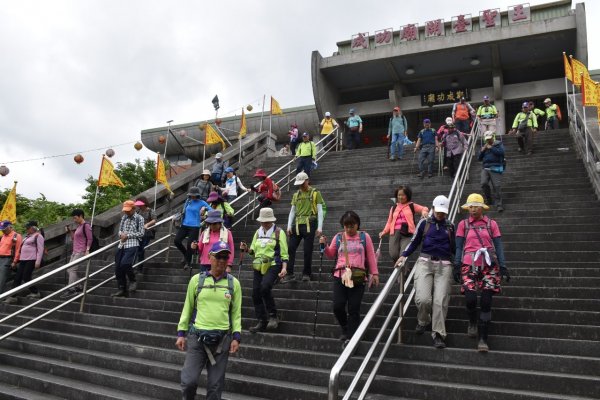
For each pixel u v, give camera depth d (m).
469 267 5.39
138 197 10.06
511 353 5.00
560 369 4.79
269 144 19.61
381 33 21.30
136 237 8.68
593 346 4.96
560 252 7.27
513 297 6.14
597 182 9.13
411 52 20.14
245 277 8.53
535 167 11.16
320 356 5.54
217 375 4.48
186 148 24.78
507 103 21.78
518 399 4.41
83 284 8.83
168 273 9.32
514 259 7.53
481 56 20.31
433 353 5.31
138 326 7.31
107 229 11.66
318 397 4.87
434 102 22.05
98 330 7.27
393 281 5.30
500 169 9.44
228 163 16.31
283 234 6.63
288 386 5.08
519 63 20.86
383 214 10.07
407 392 4.83
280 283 7.75
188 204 9.36
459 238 5.54
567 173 10.38
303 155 13.02
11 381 6.38
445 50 19.84
